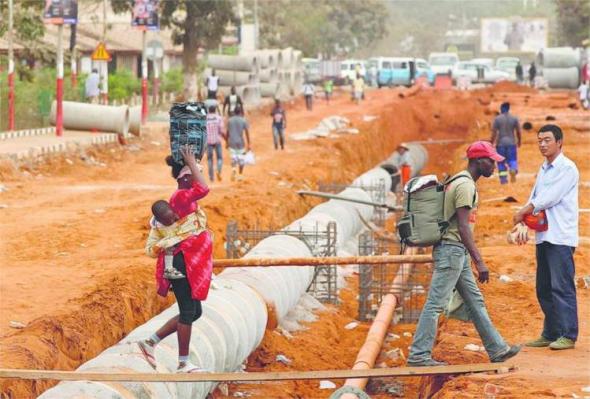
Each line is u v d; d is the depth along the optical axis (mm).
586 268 40344
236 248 44156
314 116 134875
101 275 37875
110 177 72938
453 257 27281
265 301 37312
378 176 80125
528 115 108062
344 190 67812
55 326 30109
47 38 143625
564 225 28406
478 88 174625
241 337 31172
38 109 95438
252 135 108688
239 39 166750
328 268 46219
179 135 24656
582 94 124500
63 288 36000
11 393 25781
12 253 43875
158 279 24938
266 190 63469
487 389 24859
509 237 29328
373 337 37375
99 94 115625
